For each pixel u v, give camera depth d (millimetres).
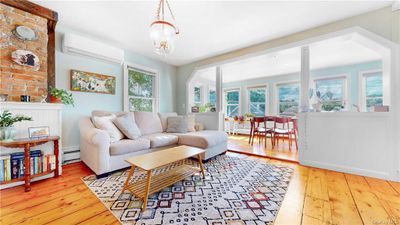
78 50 2885
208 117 4281
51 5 2250
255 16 2443
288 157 3111
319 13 2346
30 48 2227
